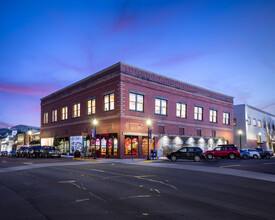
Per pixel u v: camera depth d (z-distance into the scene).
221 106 45.12
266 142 59.31
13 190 9.89
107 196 8.60
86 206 7.27
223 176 13.88
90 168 17.97
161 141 33.78
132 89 31.05
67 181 11.91
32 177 13.56
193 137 38.31
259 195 8.98
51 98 46.88
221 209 7.01
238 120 52.34
